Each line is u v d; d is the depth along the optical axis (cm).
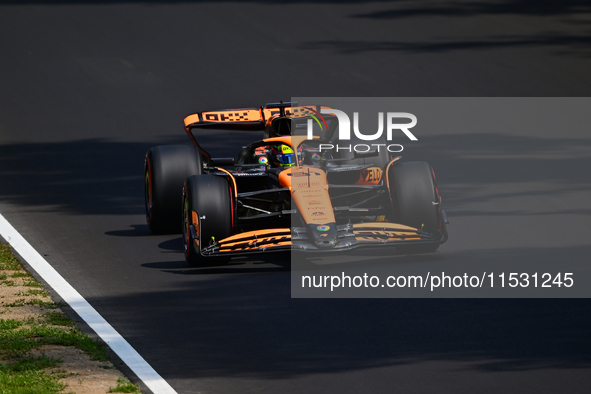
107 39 8769
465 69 7500
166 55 8175
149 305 2772
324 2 10038
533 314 2588
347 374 2172
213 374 2194
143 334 2503
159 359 2303
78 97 6988
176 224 3728
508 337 2398
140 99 6900
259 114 3681
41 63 8019
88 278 3097
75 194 4506
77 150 5544
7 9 10031
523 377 2117
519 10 9531
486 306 2672
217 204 3128
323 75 7419
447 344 2358
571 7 9588
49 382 2123
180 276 3103
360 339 2414
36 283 3027
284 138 3369
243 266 3228
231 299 2809
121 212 4150
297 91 6994
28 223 3953
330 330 2497
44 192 4559
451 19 9219
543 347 2314
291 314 2647
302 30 8906
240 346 2386
